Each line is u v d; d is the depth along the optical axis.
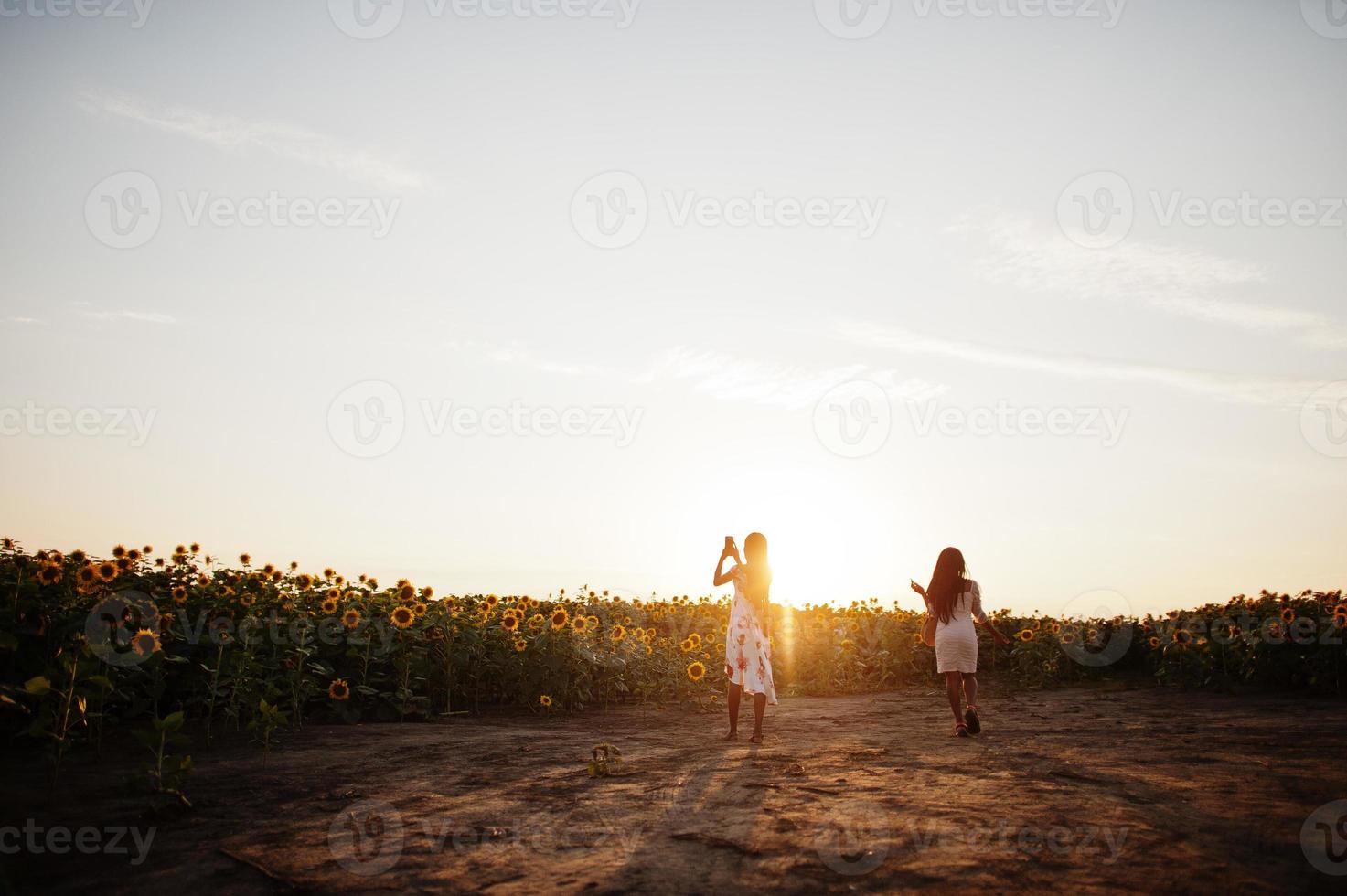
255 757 6.41
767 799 5.12
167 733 4.98
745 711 10.58
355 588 9.61
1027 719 9.48
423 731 8.07
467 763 6.36
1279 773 5.84
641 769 6.20
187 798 5.08
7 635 5.56
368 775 5.86
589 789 5.47
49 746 6.03
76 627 6.36
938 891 3.49
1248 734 7.72
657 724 9.15
